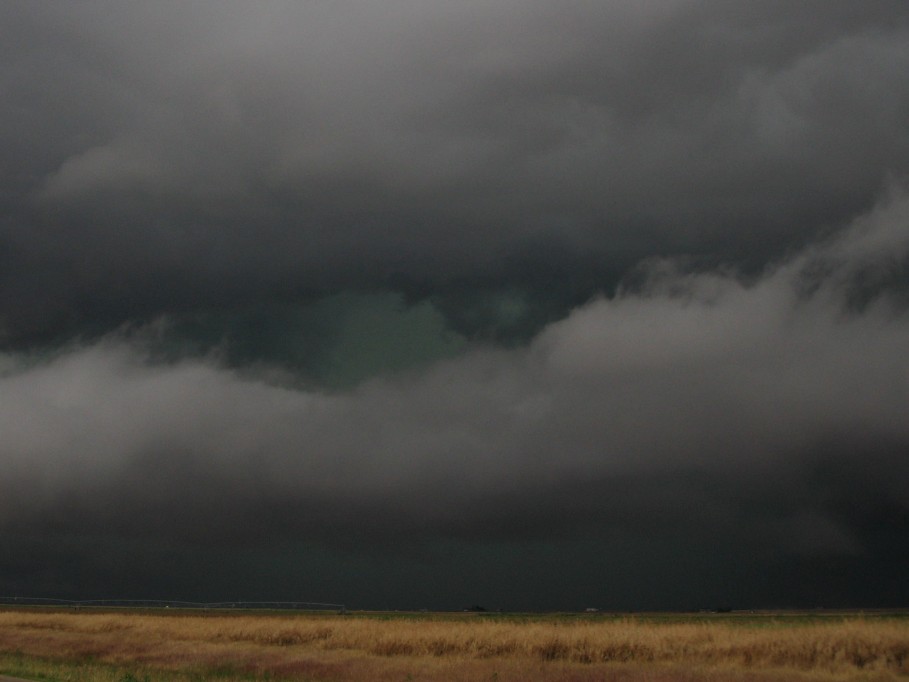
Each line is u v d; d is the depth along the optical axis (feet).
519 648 141.08
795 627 126.41
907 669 103.19
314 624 190.60
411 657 144.46
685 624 148.46
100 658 156.04
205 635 194.39
